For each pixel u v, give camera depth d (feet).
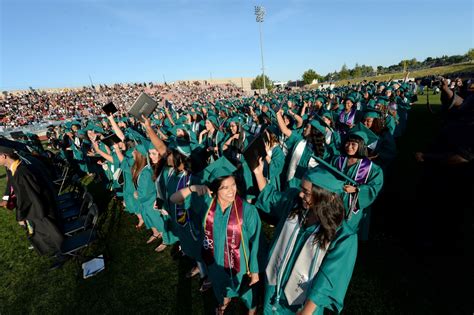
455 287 10.23
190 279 12.55
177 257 14.34
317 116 16.34
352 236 5.53
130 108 11.21
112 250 15.60
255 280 7.99
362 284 11.00
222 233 7.74
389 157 14.79
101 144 26.22
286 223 6.49
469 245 12.00
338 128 21.11
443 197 10.85
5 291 13.33
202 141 27.40
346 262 5.37
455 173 10.14
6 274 14.70
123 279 13.07
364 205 10.30
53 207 13.80
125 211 20.57
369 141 11.87
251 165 7.97
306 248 5.82
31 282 13.75
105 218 19.80
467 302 9.56
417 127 38.11
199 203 8.80
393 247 12.79
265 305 7.08
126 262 14.35
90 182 29.91
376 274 11.39
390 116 22.75
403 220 14.75
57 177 28.86
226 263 8.11
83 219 16.34
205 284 11.57
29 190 12.67
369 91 56.18
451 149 9.59
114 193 24.81
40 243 13.60
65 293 12.67
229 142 19.61
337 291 5.35
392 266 11.68
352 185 10.15
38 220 13.15
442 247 11.78
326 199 5.49
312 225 6.00
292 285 6.11
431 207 11.50
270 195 8.15
